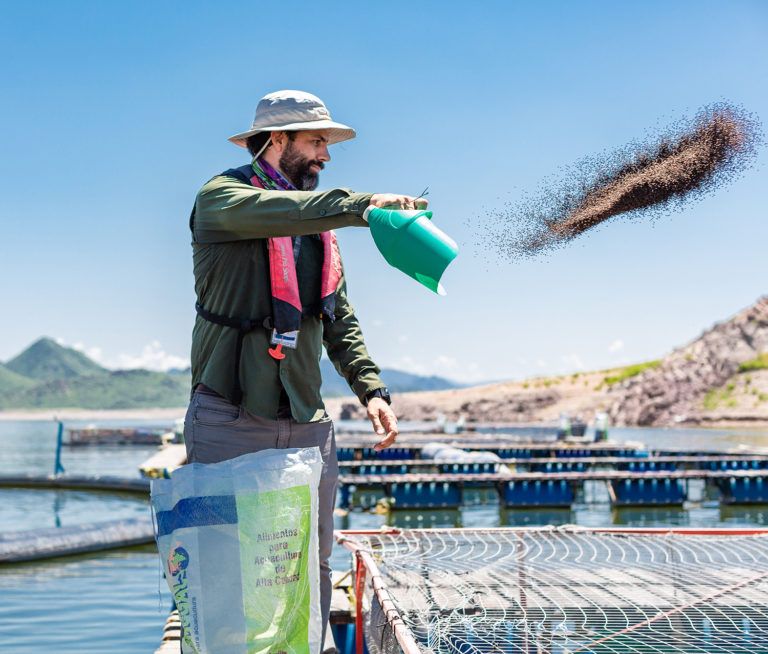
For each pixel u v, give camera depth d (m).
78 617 6.89
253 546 1.90
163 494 1.93
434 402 126.50
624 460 19.58
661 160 2.38
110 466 29.88
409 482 15.29
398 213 1.80
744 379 112.50
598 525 13.26
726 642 2.93
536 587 3.40
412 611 2.83
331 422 2.48
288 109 2.33
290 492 1.97
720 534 3.93
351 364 2.65
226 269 2.23
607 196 2.32
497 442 29.67
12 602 7.45
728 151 2.31
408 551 3.81
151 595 7.75
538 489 15.58
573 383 123.94
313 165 2.43
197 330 2.32
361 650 3.35
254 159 2.42
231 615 1.87
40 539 9.74
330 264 2.45
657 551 3.95
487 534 4.14
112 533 10.38
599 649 2.81
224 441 2.23
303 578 1.99
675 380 114.00
